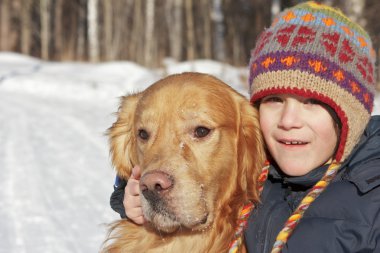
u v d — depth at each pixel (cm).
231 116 96
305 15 87
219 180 94
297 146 85
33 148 276
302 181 86
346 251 77
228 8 1110
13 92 487
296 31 85
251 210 93
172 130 91
